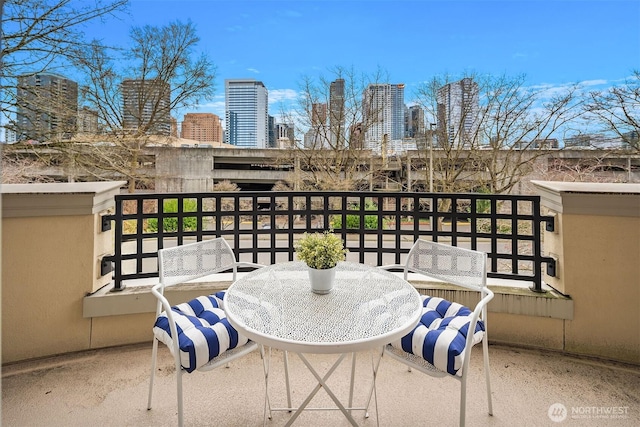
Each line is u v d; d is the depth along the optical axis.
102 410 1.67
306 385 1.88
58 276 2.11
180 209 2.43
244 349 1.49
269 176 14.44
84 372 1.97
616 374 1.97
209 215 2.52
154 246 6.96
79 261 2.15
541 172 9.74
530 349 2.22
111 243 2.45
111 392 1.80
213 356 1.39
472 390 1.83
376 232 2.62
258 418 1.62
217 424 1.58
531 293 2.23
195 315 1.63
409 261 1.93
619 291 2.06
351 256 7.12
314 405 1.72
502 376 1.95
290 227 2.64
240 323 1.22
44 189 2.06
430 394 1.80
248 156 13.92
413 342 1.39
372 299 1.43
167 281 1.69
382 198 2.59
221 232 2.55
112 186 2.27
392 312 1.31
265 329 1.17
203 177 13.55
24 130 5.30
